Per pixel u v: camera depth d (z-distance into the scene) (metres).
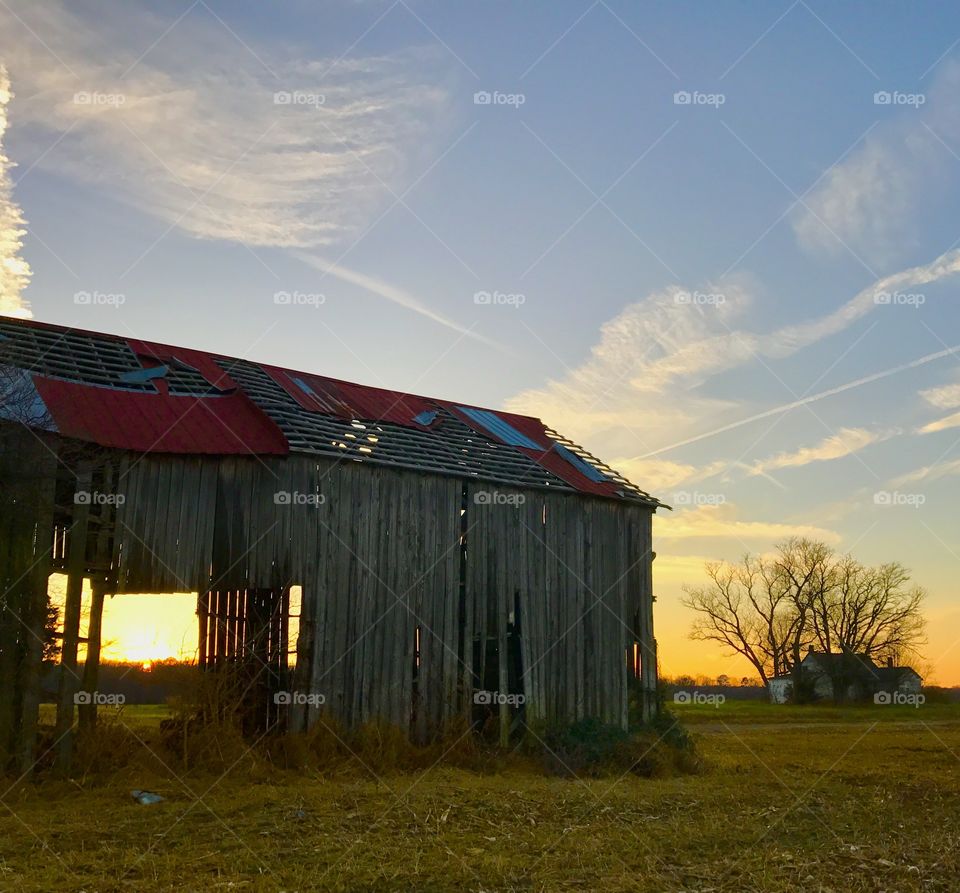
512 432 26.36
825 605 70.12
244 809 13.79
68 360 19.67
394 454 21.17
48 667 15.77
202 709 17.56
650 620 25.22
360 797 15.18
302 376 23.47
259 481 19.00
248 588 18.72
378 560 20.09
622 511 25.28
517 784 17.95
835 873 11.16
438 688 20.56
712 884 10.53
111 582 16.94
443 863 10.93
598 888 10.22
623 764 20.92
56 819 12.87
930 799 17.28
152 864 10.46
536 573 22.84
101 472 17.25
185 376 21.05
